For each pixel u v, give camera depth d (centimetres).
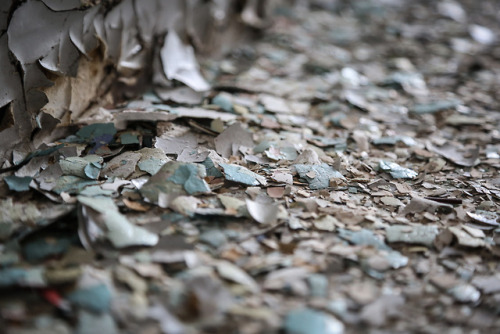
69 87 73
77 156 70
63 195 66
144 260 62
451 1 129
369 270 63
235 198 67
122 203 66
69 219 65
